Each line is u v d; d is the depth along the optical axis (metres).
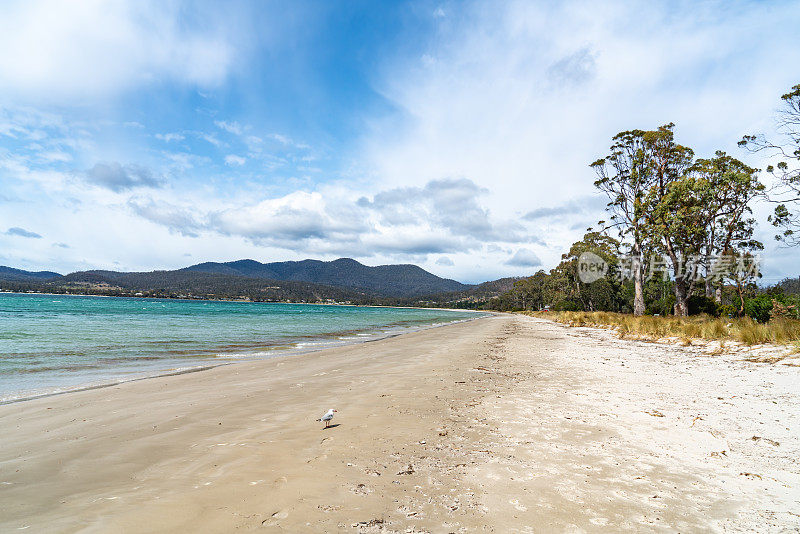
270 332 26.16
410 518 2.97
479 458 4.23
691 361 11.05
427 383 8.46
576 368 10.38
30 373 9.98
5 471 3.83
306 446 4.56
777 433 4.88
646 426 5.32
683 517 3.03
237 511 3.02
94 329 23.70
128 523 2.79
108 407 6.49
